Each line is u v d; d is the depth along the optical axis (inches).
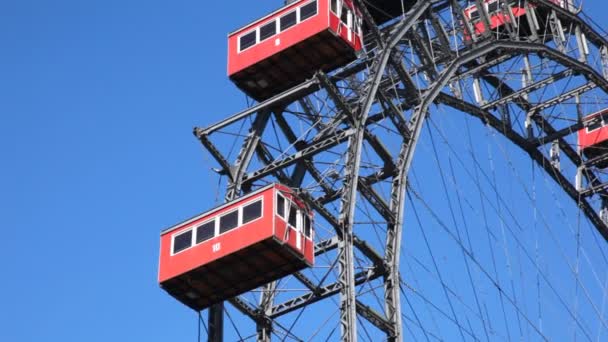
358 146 2219.5
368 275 2186.3
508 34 2763.3
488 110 2942.9
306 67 2418.8
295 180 2327.8
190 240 2127.2
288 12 2411.4
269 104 2337.6
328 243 2217.0
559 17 2965.1
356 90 2372.0
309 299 2154.3
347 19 2401.6
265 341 2169.0
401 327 2117.4
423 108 2449.6
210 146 2295.8
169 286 2138.3
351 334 1985.7
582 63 2883.9
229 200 2204.7
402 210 2268.7
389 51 2410.2
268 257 2078.0
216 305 2181.3
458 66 2576.3
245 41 2442.2
